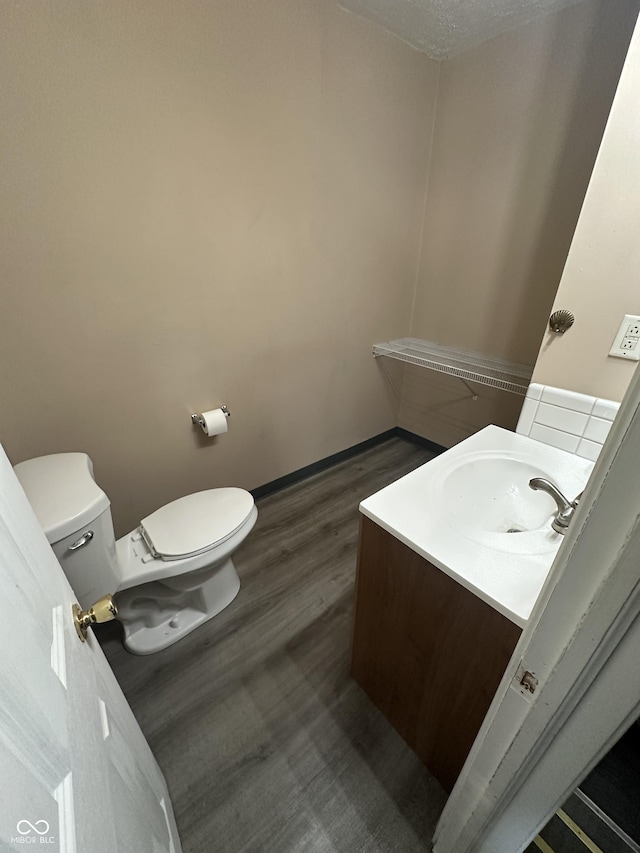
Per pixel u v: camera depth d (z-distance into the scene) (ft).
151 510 5.88
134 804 1.98
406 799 3.38
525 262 6.39
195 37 4.04
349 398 8.20
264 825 3.24
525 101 5.61
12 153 3.50
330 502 7.38
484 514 3.65
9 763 0.92
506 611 2.19
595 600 1.25
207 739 3.80
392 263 7.48
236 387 6.16
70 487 3.53
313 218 5.93
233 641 4.76
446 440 8.89
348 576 5.69
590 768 1.66
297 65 4.86
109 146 3.94
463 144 6.50
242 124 4.71
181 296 5.04
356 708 4.05
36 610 1.42
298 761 3.64
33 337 4.14
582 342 3.90
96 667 2.03
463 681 2.76
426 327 8.30
